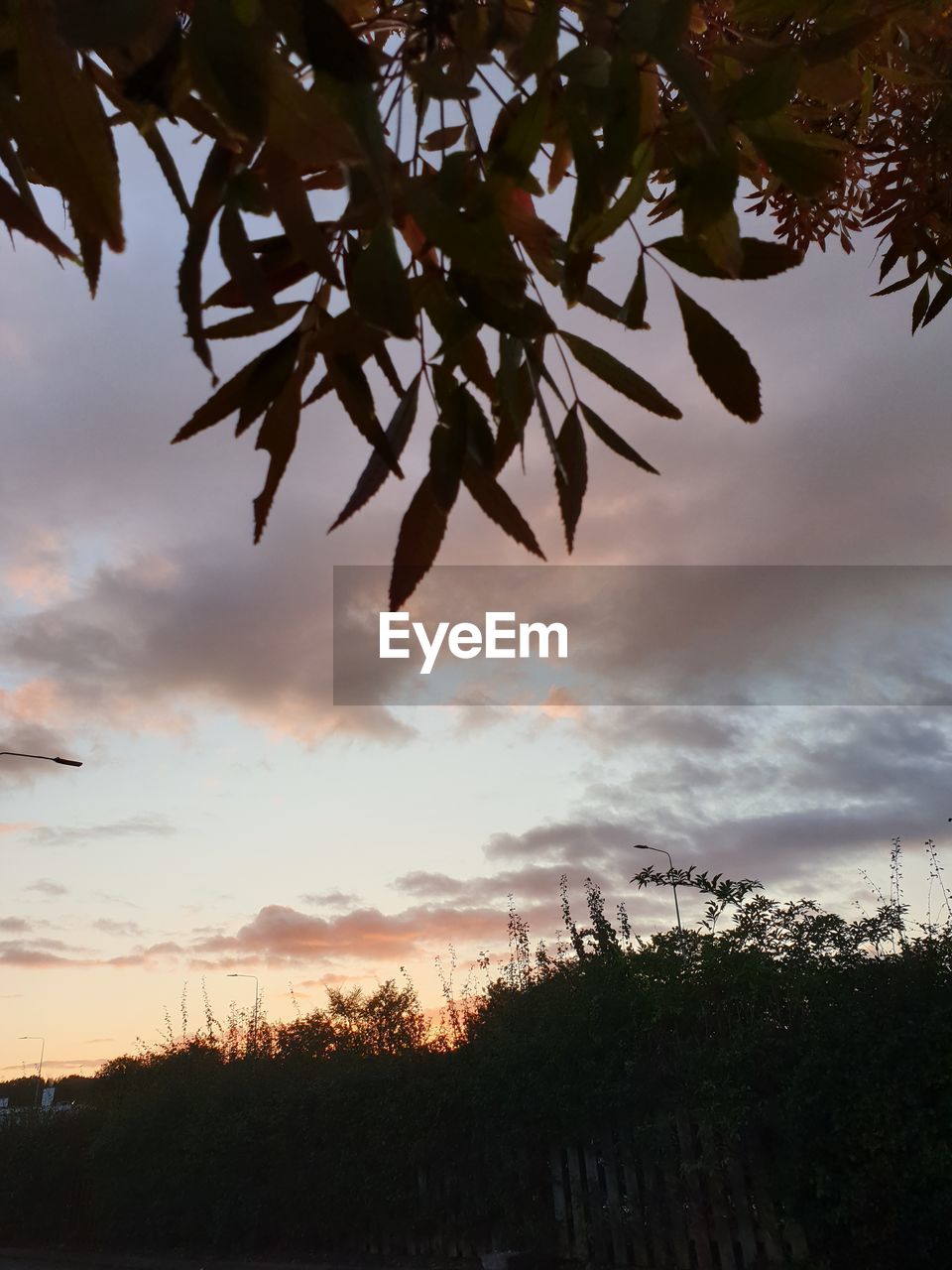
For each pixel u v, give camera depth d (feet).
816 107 5.60
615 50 3.16
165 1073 50.78
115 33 2.71
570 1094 26.78
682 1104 24.54
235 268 3.03
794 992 22.09
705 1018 24.29
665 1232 25.30
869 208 7.93
